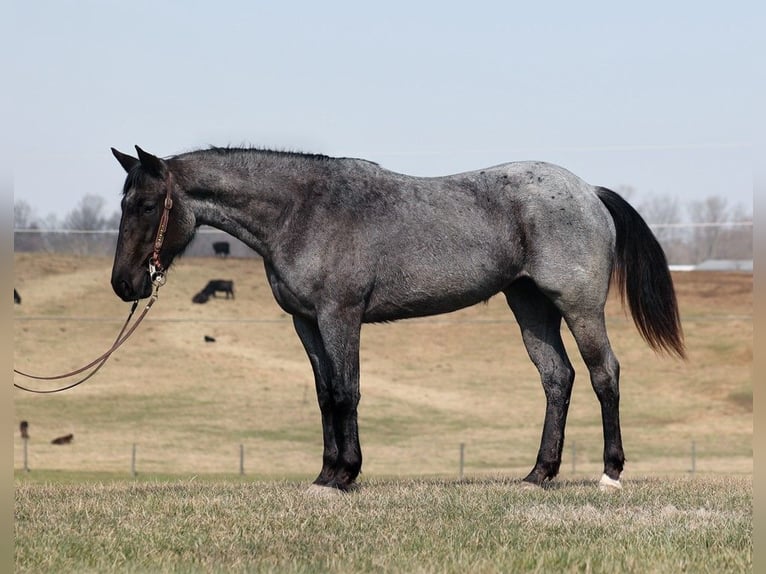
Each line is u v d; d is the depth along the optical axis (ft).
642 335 38.73
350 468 35.37
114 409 175.52
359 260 35.29
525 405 188.96
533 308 38.96
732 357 205.67
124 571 23.11
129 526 28.30
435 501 32.94
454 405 187.52
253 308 244.01
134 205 35.24
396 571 22.98
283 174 35.91
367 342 231.71
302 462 136.98
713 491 37.42
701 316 226.17
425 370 214.07
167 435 157.38
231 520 29.25
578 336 37.19
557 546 25.94
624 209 38.65
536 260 36.65
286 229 35.63
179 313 235.61
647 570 23.26
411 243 35.81
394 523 28.86
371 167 36.70
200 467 128.36
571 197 36.81
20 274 245.24
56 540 26.37
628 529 28.40
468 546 25.94
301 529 28.02
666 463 134.10
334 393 35.29
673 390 192.95
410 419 175.94
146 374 199.52
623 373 204.54
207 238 283.38
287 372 206.80
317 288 35.32
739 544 26.37
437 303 36.42
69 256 262.26
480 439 160.04
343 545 25.79
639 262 38.50
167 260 35.88
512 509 31.37
